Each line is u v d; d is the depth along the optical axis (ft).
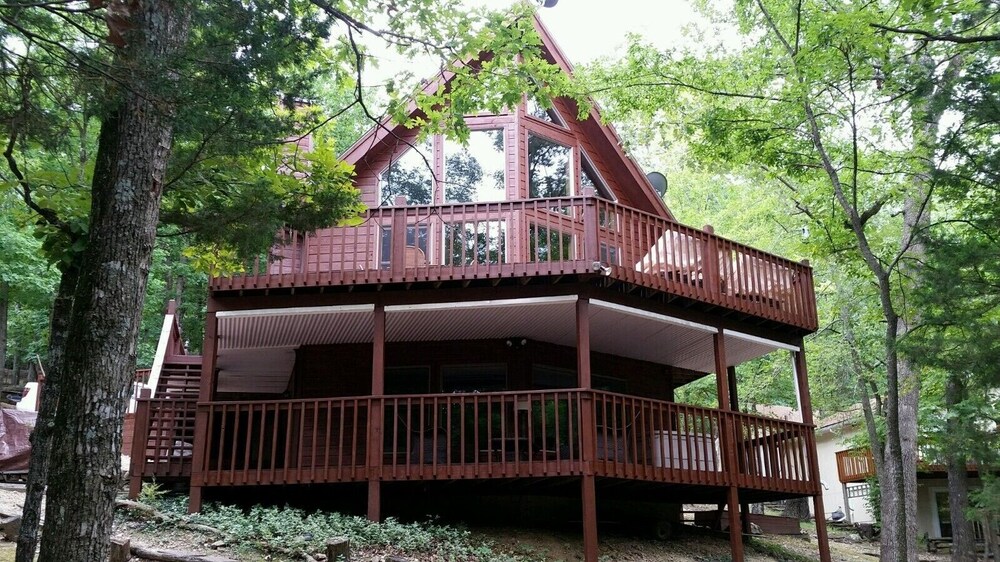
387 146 46.93
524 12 26.66
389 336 45.44
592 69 47.73
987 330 31.83
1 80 20.81
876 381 71.97
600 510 43.80
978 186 35.65
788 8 43.09
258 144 24.57
